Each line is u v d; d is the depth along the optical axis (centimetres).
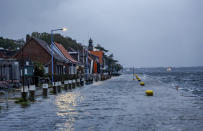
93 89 3275
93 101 1925
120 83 5081
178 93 2814
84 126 1042
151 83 5366
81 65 7044
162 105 1720
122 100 2012
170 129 997
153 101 1962
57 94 2477
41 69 3509
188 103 1845
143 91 2995
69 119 1194
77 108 1548
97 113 1362
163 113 1377
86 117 1243
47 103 1770
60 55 5744
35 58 4653
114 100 2009
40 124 1081
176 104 1778
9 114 1316
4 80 2750
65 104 1731
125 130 974
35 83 3272
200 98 2247
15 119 1188
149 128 1009
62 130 973
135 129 990
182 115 1311
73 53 7106
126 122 1127
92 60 8444
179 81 7144
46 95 2270
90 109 1508
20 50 4656
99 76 6800
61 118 1216
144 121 1148
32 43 4672
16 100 1855
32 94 1931
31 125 1062
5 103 1723
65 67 5612
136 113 1366
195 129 999
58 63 5009
